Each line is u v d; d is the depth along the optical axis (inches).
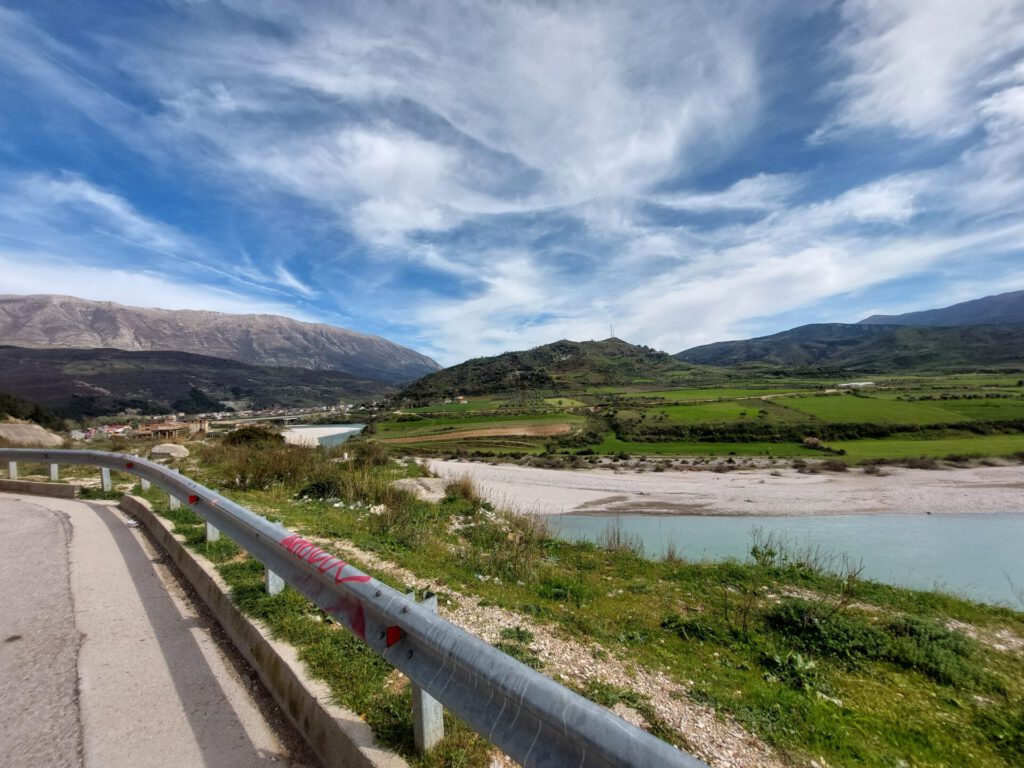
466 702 73.2
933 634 176.9
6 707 96.2
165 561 187.8
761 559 287.9
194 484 198.5
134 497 274.7
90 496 313.3
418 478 551.2
